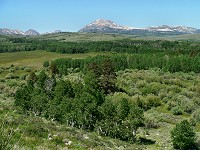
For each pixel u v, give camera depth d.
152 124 76.19
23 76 142.00
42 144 35.53
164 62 149.62
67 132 46.47
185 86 116.50
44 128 44.31
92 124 65.31
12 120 41.38
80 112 65.44
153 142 62.59
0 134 12.62
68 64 161.50
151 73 133.62
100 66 118.06
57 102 71.38
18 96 71.75
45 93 81.44
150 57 157.12
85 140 44.25
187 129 58.12
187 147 58.00
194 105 92.56
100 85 106.56
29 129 39.75
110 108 66.81
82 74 136.12
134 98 96.19
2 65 194.50
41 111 70.50
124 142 58.50
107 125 63.41
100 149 41.22
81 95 73.00
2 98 91.25
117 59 153.88
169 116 86.06
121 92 103.19
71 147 38.78
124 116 66.56
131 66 150.25
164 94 102.50
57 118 67.31
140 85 114.50
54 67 140.88
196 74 138.88
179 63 143.25
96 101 72.38
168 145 59.94
